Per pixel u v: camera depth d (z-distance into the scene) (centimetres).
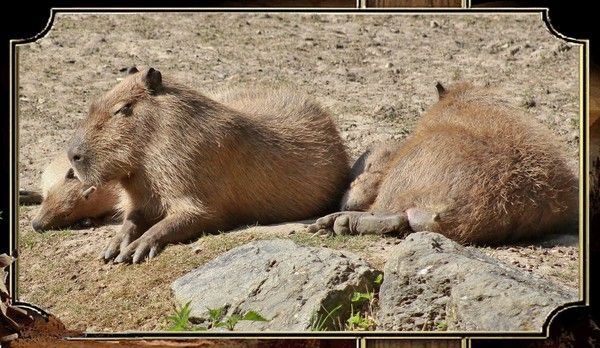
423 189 1441
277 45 2552
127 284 1417
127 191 1567
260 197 1559
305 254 1346
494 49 2497
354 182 1561
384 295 1290
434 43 2561
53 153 1948
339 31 2680
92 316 1371
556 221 1453
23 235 1596
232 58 2455
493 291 1241
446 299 1266
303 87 2236
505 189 1414
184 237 1495
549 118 2000
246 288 1320
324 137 1638
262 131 1576
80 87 2312
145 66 2397
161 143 1526
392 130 1966
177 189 1516
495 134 1462
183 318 1278
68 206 1620
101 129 1537
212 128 1527
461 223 1417
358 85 2269
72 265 1491
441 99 1608
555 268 1367
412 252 1309
